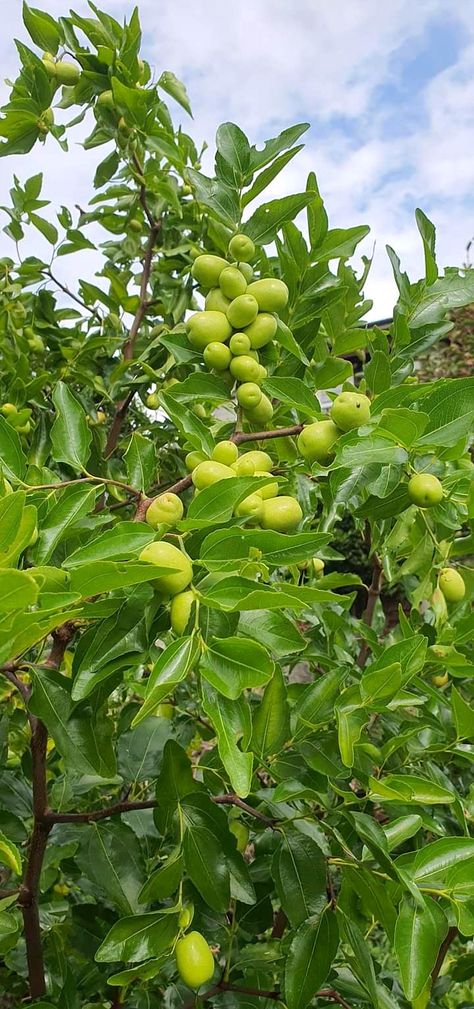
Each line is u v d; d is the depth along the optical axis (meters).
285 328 0.40
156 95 0.59
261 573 0.28
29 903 0.38
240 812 0.48
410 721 0.46
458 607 0.51
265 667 0.25
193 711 0.63
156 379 0.64
